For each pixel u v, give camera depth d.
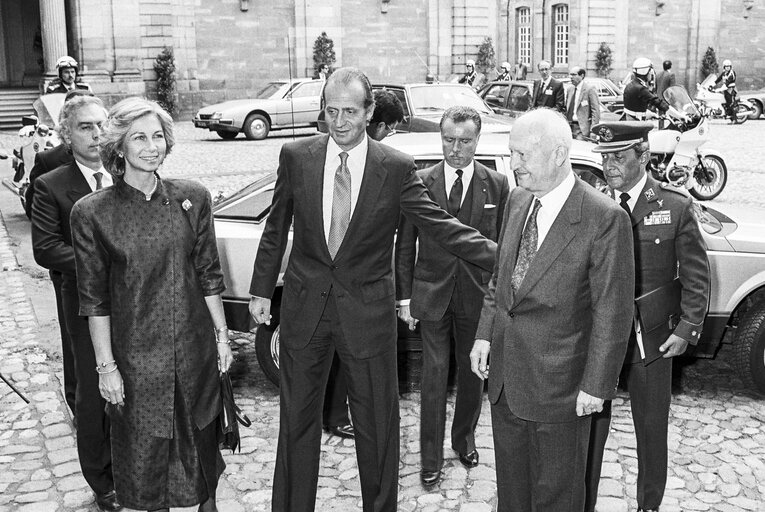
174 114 27.69
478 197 4.73
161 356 3.57
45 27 26.12
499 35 34.28
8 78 32.16
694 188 13.51
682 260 4.07
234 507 4.48
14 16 31.88
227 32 28.72
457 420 4.88
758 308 5.79
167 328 3.57
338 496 4.60
